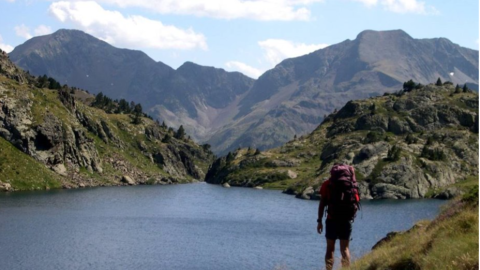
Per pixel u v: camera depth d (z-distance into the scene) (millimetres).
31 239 108062
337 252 80875
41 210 158750
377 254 22656
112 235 117188
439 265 17844
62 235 114562
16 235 112438
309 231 128500
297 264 84438
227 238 115125
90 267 83375
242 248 101250
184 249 99875
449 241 19078
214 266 84188
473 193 25859
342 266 21000
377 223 136250
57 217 145250
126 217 154250
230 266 84188
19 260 87688
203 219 155000
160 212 172375
